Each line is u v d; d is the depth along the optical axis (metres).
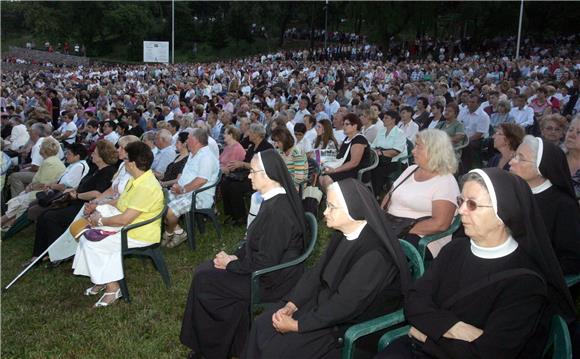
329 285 2.55
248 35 57.91
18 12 64.06
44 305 4.17
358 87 17.47
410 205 3.54
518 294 1.98
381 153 6.41
